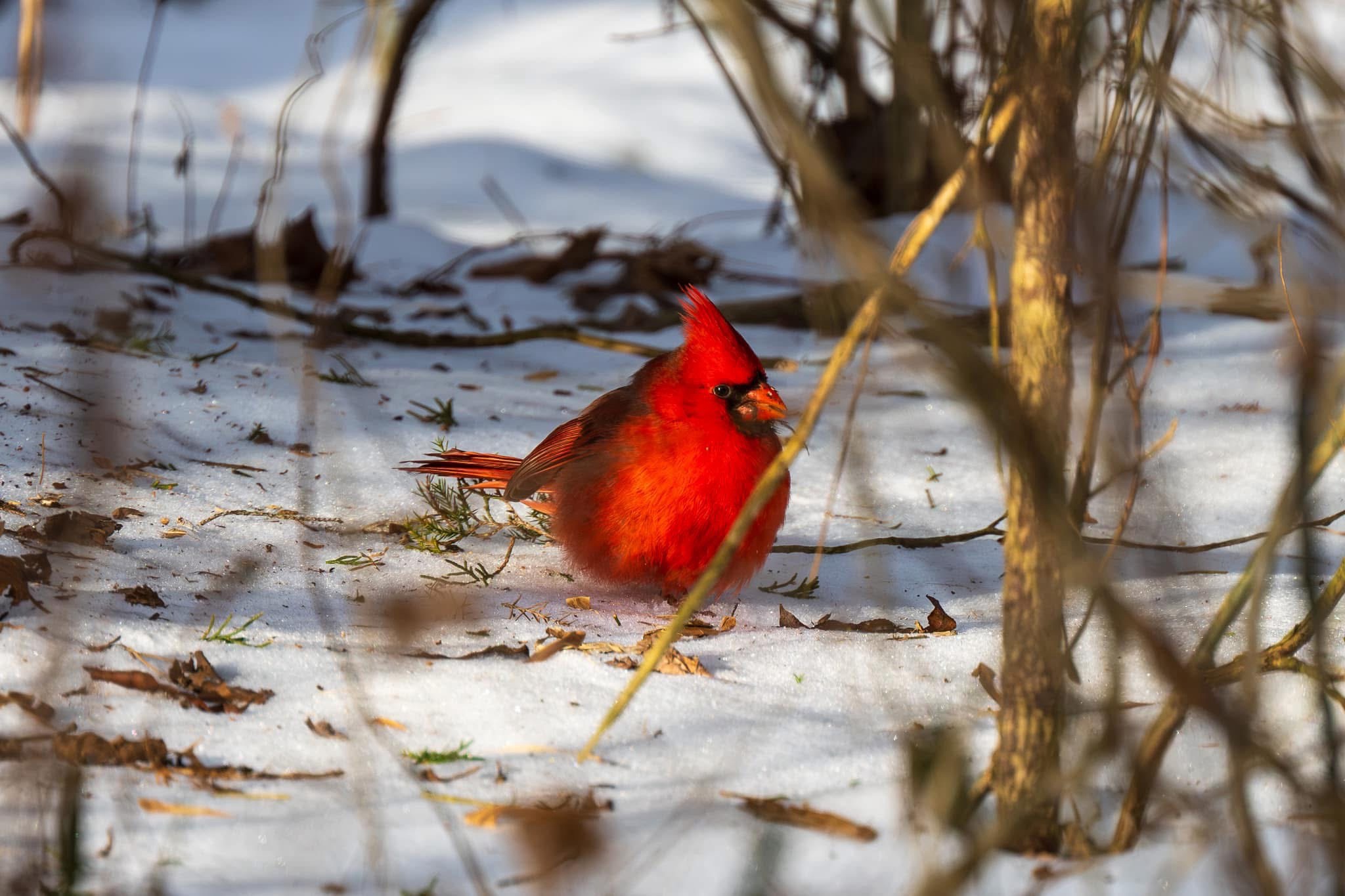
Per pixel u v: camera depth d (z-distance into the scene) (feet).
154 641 19.58
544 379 39.70
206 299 43.80
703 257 51.62
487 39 102.73
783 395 35.14
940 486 31.60
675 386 22.91
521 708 18.84
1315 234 14.19
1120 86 13.43
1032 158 13.51
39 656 18.43
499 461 26.94
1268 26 13.62
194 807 15.39
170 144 73.77
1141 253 46.06
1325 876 12.76
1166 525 13.53
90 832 14.67
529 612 23.32
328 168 15.48
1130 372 14.33
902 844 15.33
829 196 9.32
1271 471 32.14
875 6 11.09
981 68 13.73
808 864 14.84
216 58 93.35
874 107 47.73
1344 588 17.42
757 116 30.89
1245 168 14.46
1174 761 17.16
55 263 38.09
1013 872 14.55
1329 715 12.37
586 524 23.71
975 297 39.91
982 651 21.94
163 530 24.68
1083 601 23.50
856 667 21.11
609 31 103.04
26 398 30.12
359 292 49.85
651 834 15.47
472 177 74.74
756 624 23.53
